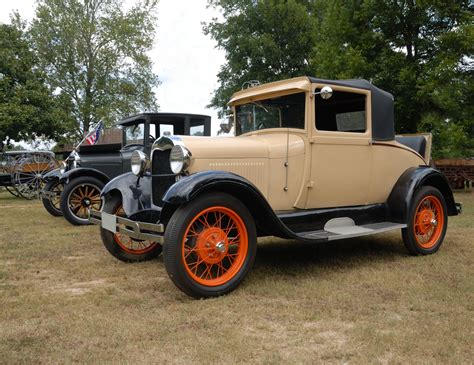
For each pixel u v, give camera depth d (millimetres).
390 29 12195
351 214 4371
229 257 3686
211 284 3338
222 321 2855
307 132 4039
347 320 2871
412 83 11633
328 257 4590
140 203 4184
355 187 4379
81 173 7195
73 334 2656
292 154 4035
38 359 2330
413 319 2857
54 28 24406
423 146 5453
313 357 2344
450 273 3947
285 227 3619
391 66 11945
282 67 22562
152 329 2717
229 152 3752
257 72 22250
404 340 2520
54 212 8078
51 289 3650
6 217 8039
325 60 13023
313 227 4109
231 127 4906
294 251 4883
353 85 4312
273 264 4301
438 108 12016
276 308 3094
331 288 3529
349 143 4289
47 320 2906
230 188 3430
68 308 3141
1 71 16453
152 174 3943
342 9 12742
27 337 2615
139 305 3188
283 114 4273
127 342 2539
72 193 7078
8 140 16984
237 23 22641
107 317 2943
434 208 4883
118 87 25625
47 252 5027
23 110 15773
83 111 24234
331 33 13195
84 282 3859
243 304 3172
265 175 3928
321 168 4125
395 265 4258
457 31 10438
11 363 2285
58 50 24391
